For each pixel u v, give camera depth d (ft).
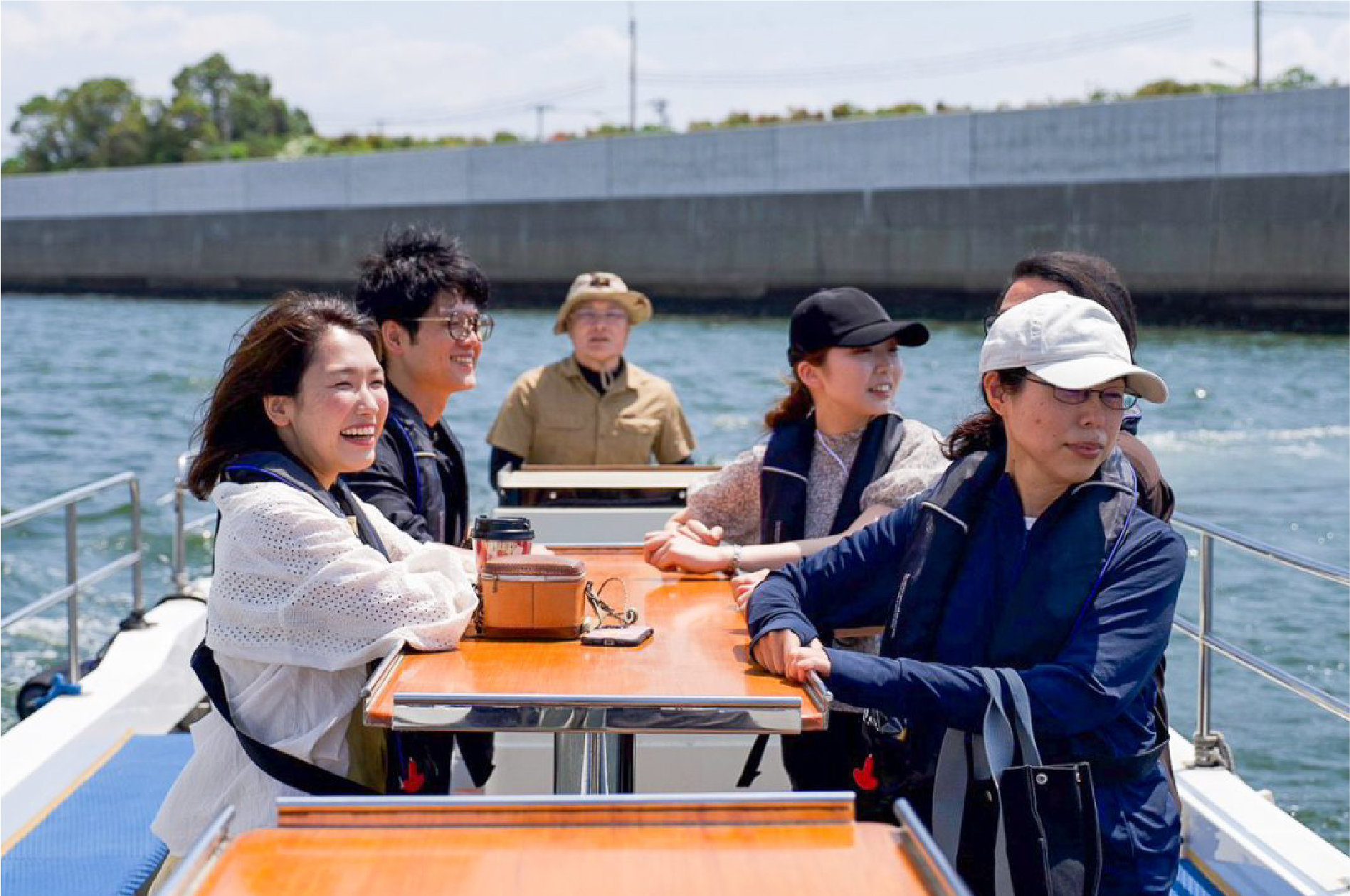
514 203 131.95
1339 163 92.89
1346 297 93.35
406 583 8.75
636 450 20.65
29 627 30.37
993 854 8.09
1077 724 7.79
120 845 12.41
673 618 9.87
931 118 109.19
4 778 13.78
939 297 110.32
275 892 5.33
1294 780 20.57
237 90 337.11
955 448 9.08
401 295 12.57
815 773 10.87
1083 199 102.27
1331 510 40.60
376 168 141.59
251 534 8.58
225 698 8.79
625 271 125.29
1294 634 27.61
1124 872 7.95
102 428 64.85
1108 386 8.00
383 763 9.27
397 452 11.85
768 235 117.50
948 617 8.45
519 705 7.75
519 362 79.10
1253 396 63.93
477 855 5.68
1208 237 97.30
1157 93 131.13
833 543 11.25
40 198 168.55
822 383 11.56
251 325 9.47
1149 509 9.12
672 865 5.61
